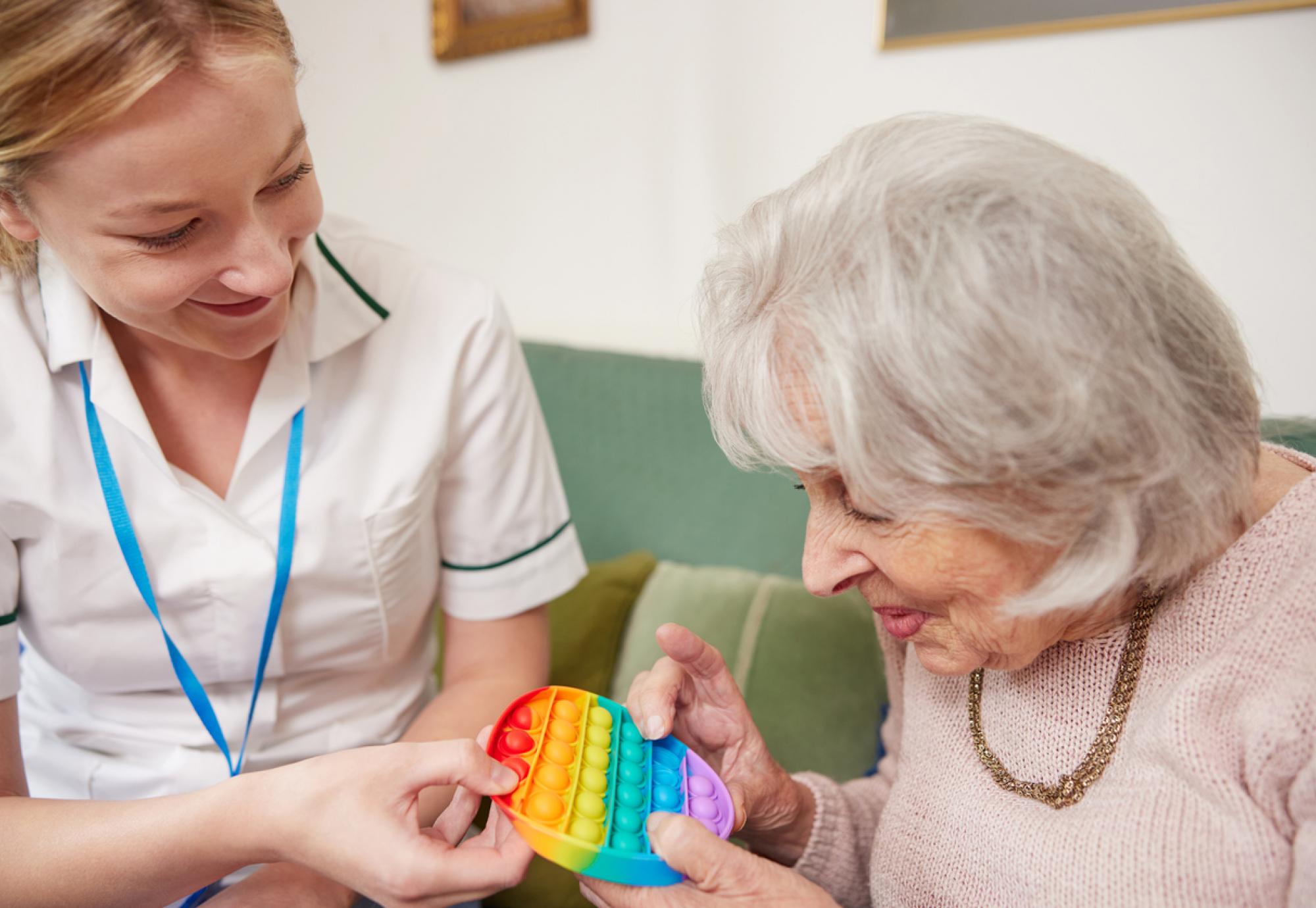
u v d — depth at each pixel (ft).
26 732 3.03
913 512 1.68
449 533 3.11
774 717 3.78
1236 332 1.74
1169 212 3.68
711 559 4.56
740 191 4.75
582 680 4.08
